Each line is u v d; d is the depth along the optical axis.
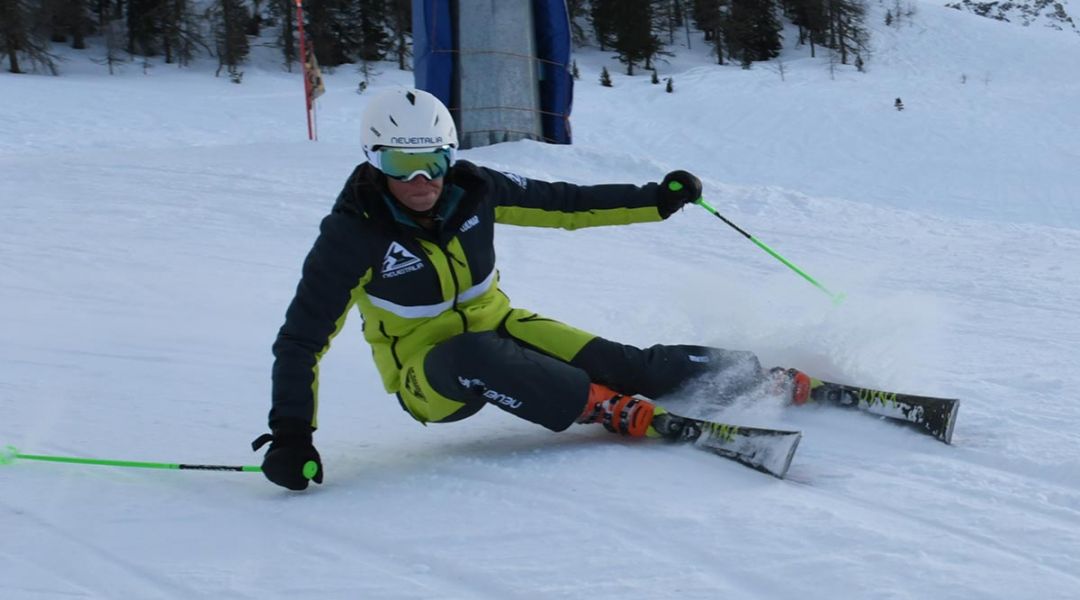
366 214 2.79
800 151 24.16
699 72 34.72
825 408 3.22
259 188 9.63
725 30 39.03
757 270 6.64
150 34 33.88
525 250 7.16
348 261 2.80
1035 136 24.92
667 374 3.14
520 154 13.12
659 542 2.22
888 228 8.85
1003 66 37.16
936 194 20.36
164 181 9.98
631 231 8.05
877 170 22.39
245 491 2.75
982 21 44.62
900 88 31.92
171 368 4.19
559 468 2.77
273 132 22.72
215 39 34.41
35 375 4.06
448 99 14.31
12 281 5.93
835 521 2.27
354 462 3.02
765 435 2.68
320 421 3.50
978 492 2.47
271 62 34.81
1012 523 2.25
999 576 1.98
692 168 22.61
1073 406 3.27
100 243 7.07
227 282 6.02
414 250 2.88
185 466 2.81
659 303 5.37
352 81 32.81
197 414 3.55
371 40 36.25
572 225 3.24
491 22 14.09
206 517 2.54
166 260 6.59
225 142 20.92
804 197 10.34
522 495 2.58
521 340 3.09
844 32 39.38
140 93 27.20
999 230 8.74
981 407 3.27
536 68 14.52
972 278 6.34
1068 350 4.25
